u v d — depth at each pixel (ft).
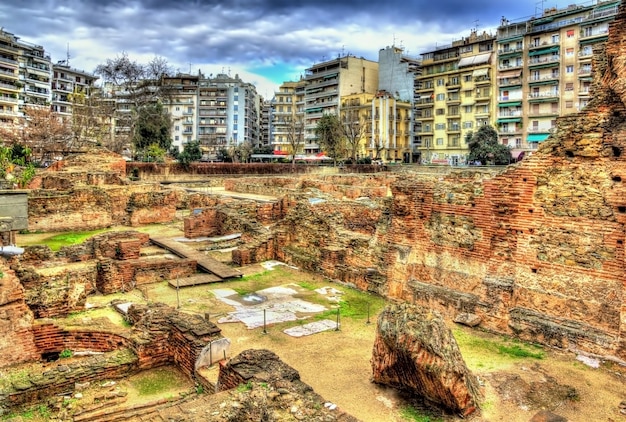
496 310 47.14
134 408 31.63
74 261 67.92
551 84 241.76
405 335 31.60
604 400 33.60
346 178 162.40
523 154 242.99
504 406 32.55
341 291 61.72
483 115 272.72
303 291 61.67
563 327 42.55
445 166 250.16
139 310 45.93
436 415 31.48
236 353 41.57
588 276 42.16
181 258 73.26
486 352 41.98
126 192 120.47
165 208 120.06
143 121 252.01
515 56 255.29
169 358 39.86
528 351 42.16
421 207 55.77
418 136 325.21
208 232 98.07
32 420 30.01
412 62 357.82
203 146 393.09
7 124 257.55
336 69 363.35
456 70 285.02
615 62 40.86
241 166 220.84
